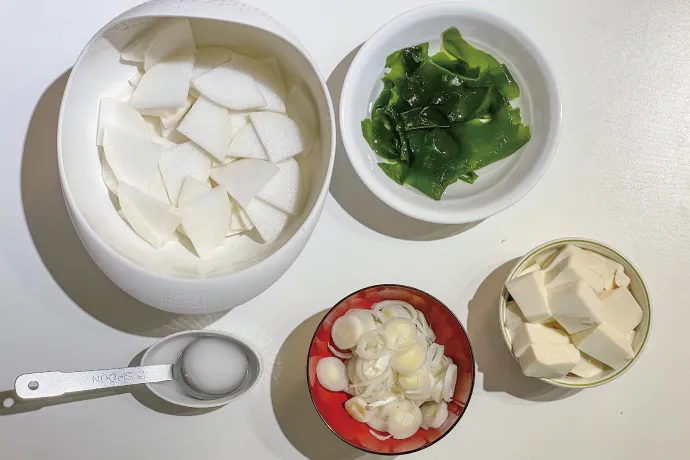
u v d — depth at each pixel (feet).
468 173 1.47
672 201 1.54
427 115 1.47
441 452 1.44
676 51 1.56
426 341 1.38
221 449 1.42
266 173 1.35
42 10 1.43
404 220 1.48
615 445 1.48
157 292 1.23
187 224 1.33
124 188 1.31
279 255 1.24
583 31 1.55
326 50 1.49
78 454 1.40
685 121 1.55
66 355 1.41
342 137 1.37
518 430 1.46
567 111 1.54
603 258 1.42
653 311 1.52
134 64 1.37
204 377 1.35
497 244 1.49
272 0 1.48
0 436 1.39
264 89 1.39
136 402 1.41
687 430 1.50
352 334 1.34
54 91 1.43
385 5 1.51
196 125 1.35
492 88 1.47
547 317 1.37
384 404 1.35
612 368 1.40
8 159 1.42
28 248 1.41
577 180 1.53
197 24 1.31
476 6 1.42
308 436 1.43
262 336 1.44
